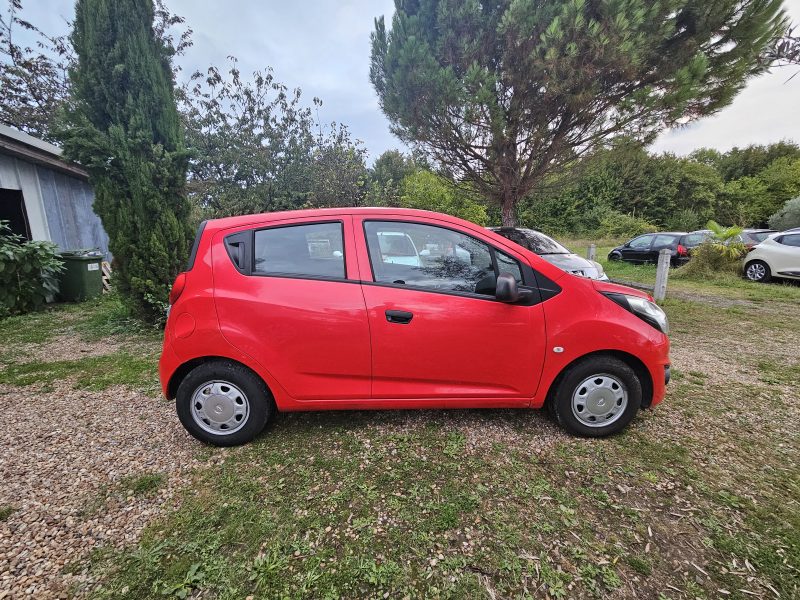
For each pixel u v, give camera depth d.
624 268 12.47
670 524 1.95
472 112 6.68
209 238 2.57
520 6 5.92
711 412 3.12
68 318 6.34
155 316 5.59
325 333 2.50
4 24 13.38
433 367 2.57
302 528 1.93
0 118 13.24
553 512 2.03
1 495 2.14
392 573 1.69
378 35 7.84
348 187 11.89
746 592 1.58
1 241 6.38
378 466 2.41
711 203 30.47
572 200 28.81
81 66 4.97
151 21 5.25
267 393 2.63
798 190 28.30
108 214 5.18
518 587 1.62
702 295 8.23
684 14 6.17
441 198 12.02
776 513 2.02
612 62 5.91
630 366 2.76
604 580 1.64
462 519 1.99
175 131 5.45
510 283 2.40
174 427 2.89
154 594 1.58
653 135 7.06
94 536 1.88
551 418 2.94
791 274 9.06
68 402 3.31
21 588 1.59
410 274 2.57
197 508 2.07
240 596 1.58
